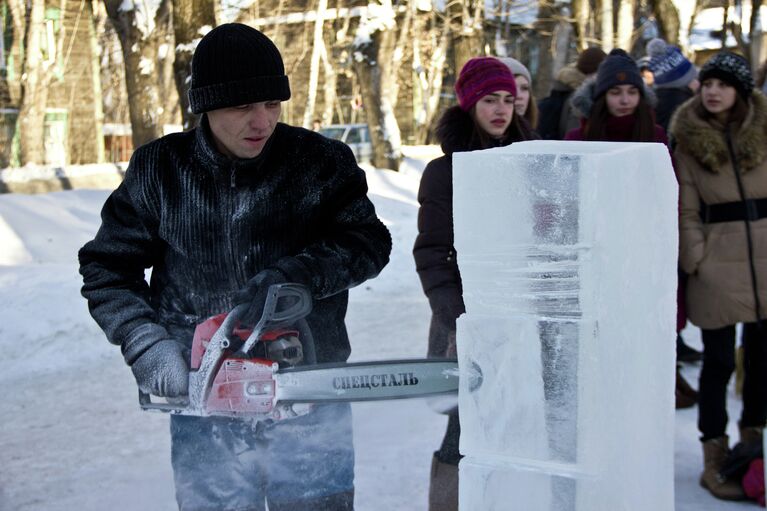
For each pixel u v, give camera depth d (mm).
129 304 2461
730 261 3879
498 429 1464
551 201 1390
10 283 7113
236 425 2387
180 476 2457
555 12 18656
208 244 2400
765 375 3936
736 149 3865
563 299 1400
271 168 2369
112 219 2514
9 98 23281
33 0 18750
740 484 3852
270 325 2225
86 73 25250
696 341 6527
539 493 1440
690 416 4957
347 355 2562
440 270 3170
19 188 14398
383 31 17078
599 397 1407
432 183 3230
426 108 24172
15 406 5242
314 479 2400
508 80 3275
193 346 2283
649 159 1604
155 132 14117
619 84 3955
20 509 3736
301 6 24344
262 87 2246
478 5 20922
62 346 6258
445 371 2000
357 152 21297
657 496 1724
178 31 10539
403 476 3736
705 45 28625
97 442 4598
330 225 2471
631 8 14273
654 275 1655
